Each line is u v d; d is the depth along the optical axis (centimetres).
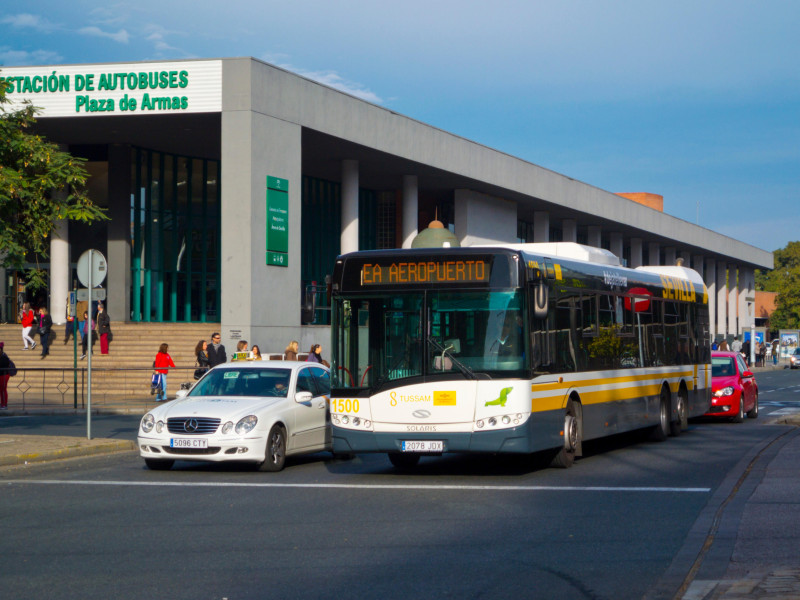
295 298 3506
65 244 4078
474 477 1396
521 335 1341
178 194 4294
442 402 1341
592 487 1277
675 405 2055
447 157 4431
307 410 1572
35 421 2464
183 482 1345
